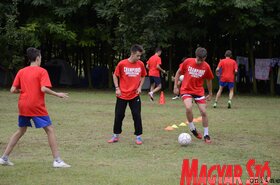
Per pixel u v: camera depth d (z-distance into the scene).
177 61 25.67
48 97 18.92
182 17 22.22
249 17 21.23
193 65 9.15
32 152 8.07
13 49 23.59
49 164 7.11
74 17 24.08
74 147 8.57
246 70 24.36
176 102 17.53
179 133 10.34
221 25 22.19
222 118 12.90
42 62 27.98
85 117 12.73
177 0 21.80
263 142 9.28
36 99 6.79
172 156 7.85
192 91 9.28
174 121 12.22
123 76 9.07
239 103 17.56
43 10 23.84
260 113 14.16
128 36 21.97
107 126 11.15
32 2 22.75
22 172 6.57
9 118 12.30
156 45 21.88
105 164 7.17
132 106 9.04
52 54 28.66
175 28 21.94
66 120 12.09
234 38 24.73
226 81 15.51
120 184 5.98
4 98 17.89
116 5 21.77
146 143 9.07
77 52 28.41
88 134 10.00
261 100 19.08
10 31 22.59
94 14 24.28
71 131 10.38
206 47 25.25
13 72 25.08
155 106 15.94
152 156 7.84
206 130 9.27
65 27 23.12
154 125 11.51
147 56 24.06
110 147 8.62
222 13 22.00
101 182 6.07
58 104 16.09
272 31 21.84
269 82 24.91
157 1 21.61
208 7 20.84
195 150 8.39
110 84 25.83
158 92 23.12
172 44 25.09
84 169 6.79
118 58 26.03
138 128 8.97
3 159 6.98
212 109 15.22
